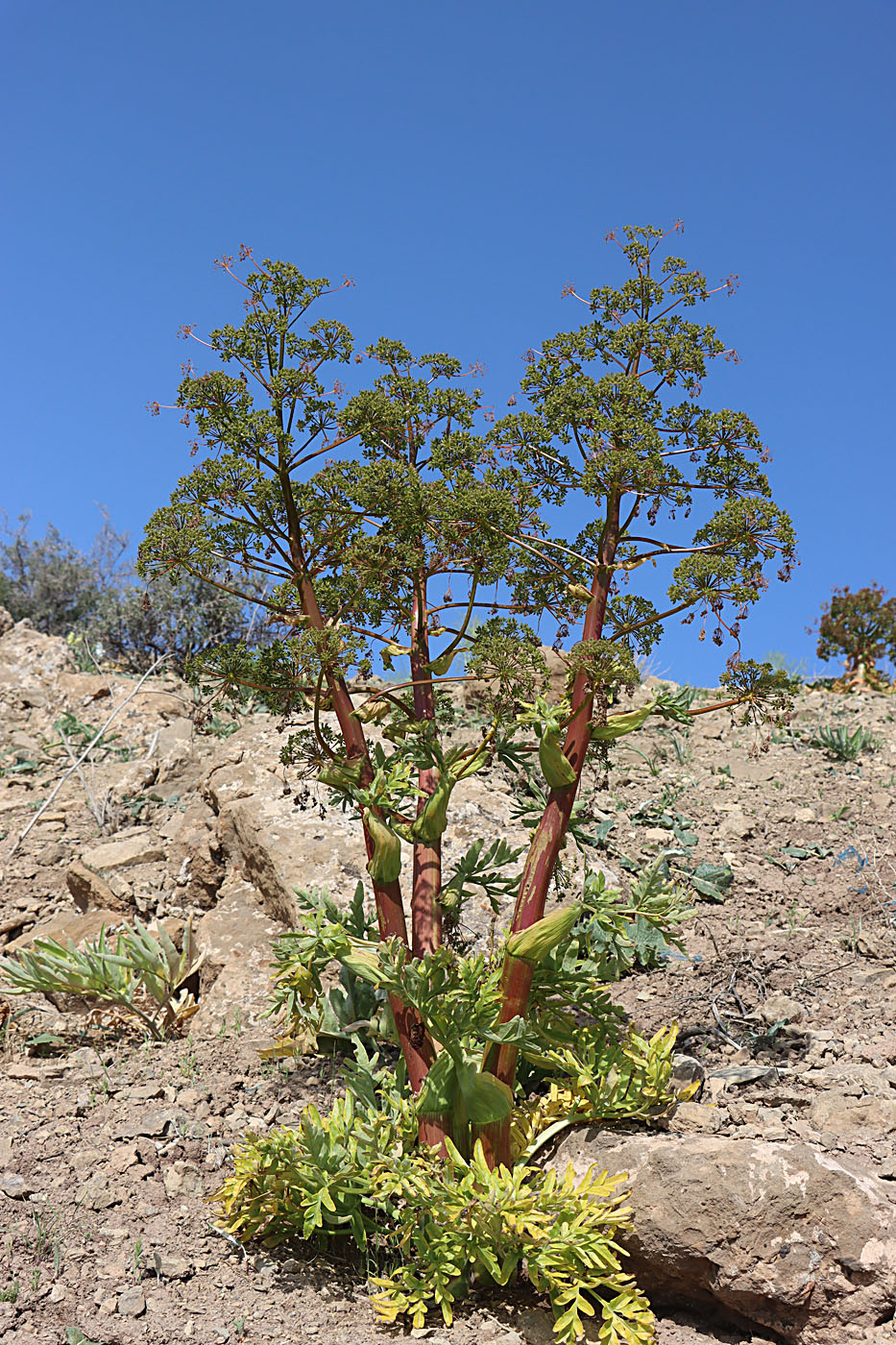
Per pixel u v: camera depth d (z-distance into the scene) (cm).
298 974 391
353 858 520
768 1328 285
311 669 335
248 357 350
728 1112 365
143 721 957
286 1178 309
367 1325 285
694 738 844
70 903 638
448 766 339
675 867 612
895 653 1675
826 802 716
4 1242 296
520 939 305
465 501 320
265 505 340
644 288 346
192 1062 427
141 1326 270
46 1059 445
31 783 842
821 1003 468
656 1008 479
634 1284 289
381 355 361
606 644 313
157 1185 338
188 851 612
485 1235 286
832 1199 285
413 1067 328
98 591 1638
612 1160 313
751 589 301
